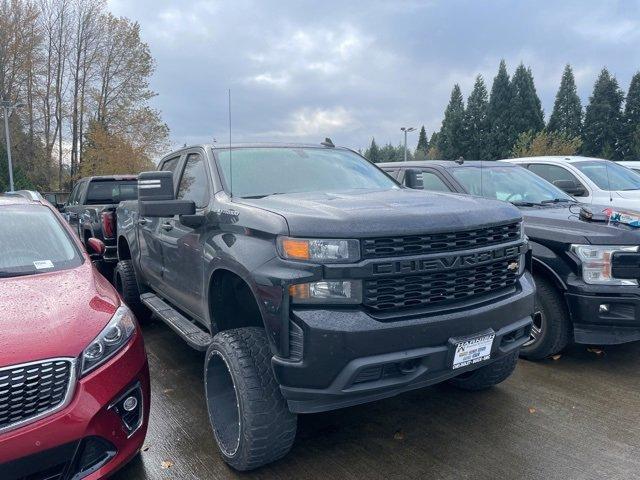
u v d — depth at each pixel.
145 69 38.25
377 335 2.57
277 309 2.65
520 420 3.59
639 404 3.79
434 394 4.05
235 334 3.06
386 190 3.88
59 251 3.82
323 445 3.35
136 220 5.48
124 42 37.97
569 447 3.22
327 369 2.56
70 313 2.88
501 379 3.83
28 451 2.39
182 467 3.14
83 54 38.06
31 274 3.45
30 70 36.38
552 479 2.90
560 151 43.62
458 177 6.09
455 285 2.90
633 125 57.31
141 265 5.41
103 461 2.66
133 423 2.87
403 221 2.74
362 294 2.63
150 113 37.31
